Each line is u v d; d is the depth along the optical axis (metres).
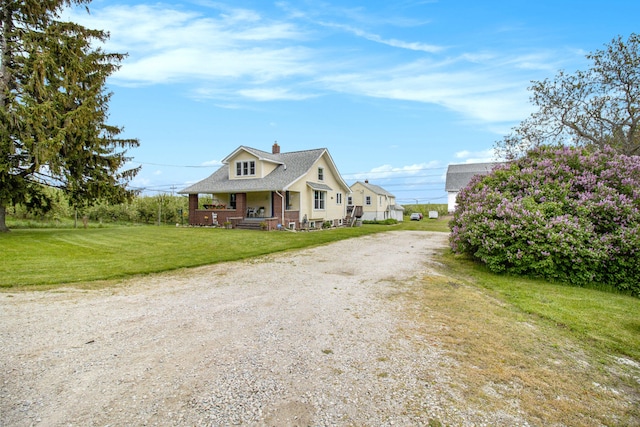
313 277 7.55
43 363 3.38
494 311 5.27
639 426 2.58
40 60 12.02
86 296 5.84
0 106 11.83
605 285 7.22
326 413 2.63
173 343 3.91
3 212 13.91
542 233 7.69
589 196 8.18
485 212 8.82
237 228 19.27
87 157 14.01
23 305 5.25
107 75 15.18
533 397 2.91
